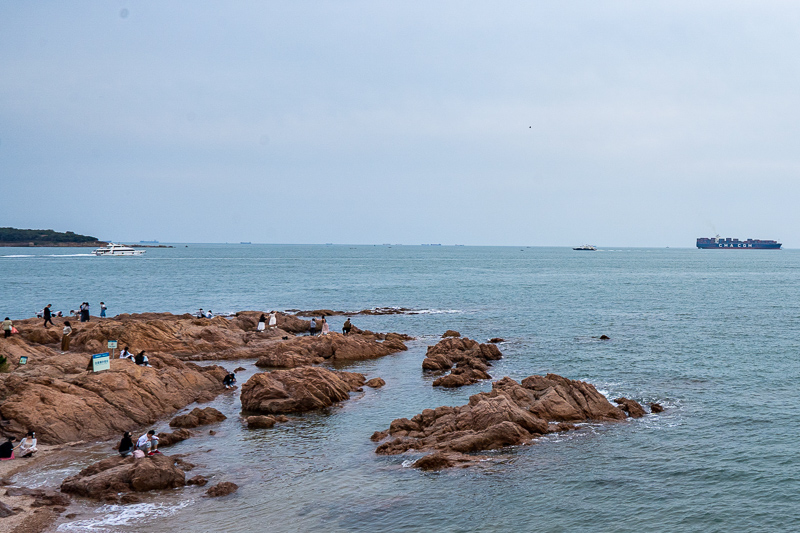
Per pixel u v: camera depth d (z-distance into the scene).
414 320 86.44
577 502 26.44
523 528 24.28
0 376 37.16
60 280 151.12
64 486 26.58
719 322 81.31
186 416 36.78
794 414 38.66
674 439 34.03
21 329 55.78
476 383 47.69
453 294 126.31
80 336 54.00
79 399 35.41
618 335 70.88
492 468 29.84
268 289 135.88
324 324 67.38
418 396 43.78
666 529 24.28
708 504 26.31
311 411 39.84
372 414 39.22
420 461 30.00
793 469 29.89
